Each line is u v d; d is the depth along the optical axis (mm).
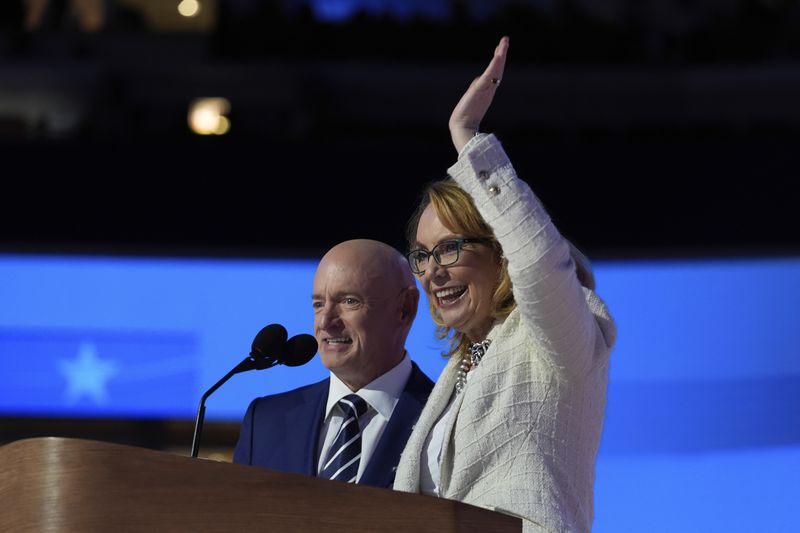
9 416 18344
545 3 29750
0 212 21328
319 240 21641
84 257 19141
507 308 7645
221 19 28109
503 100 27547
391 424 10047
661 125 27547
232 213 21562
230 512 5895
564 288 6617
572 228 21781
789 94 27297
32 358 18609
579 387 6887
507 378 7039
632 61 28297
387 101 27719
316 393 10539
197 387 18500
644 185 21922
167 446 18188
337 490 6012
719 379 18297
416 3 30078
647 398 18141
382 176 21969
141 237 21375
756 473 17719
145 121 27203
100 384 18516
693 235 21688
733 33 28609
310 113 27297
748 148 21953
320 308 10445
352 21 28297
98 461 5871
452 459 7145
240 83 27469
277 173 21828
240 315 18906
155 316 18828
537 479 6707
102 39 27672
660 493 17594
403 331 10547
